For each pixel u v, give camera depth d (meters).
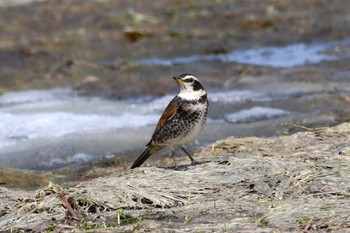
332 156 11.12
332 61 21.45
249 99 17.95
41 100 18.56
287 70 20.59
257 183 10.22
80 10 26.34
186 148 14.15
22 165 14.02
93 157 14.17
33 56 21.69
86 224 9.51
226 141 13.11
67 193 10.20
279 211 9.26
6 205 10.39
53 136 15.52
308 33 24.73
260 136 14.75
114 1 27.58
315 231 8.68
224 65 21.48
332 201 9.50
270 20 25.83
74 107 17.83
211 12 26.89
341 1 28.48
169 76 20.50
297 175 10.19
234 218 9.28
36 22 25.17
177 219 9.45
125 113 17.20
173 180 10.54
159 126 11.85
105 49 23.02
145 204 10.06
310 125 15.23
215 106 17.42
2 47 22.28
